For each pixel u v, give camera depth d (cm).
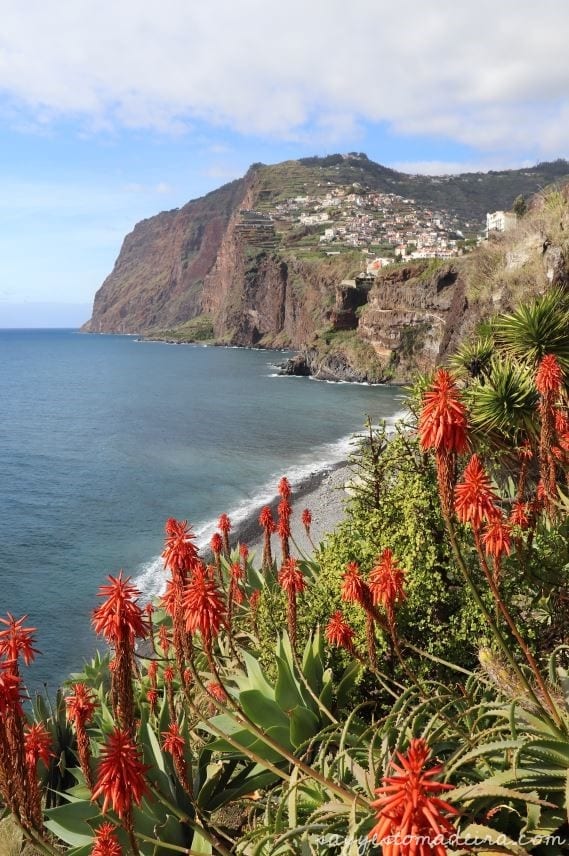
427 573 742
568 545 732
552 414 737
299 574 668
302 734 658
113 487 4359
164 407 8562
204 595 467
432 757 476
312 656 749
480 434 1097
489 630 697
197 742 816
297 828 427
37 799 475
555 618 725
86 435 6525
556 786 392
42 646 2150
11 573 2791
